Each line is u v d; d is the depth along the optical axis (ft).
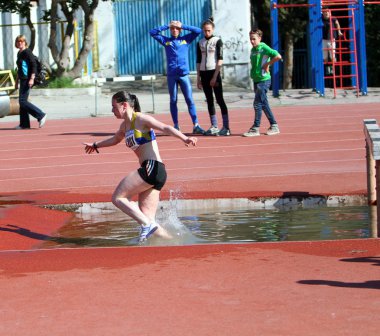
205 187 45.60
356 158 53.98
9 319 21.86
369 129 36.88
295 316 21.34
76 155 60.80
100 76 121.80
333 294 23.26
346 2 101.04
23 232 36.50
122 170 53.57
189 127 73.67
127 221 39.34
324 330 20.16
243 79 115.44
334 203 41.60
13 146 66.80
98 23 121.49
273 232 34.78
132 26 121.19
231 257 28.25
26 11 104.27
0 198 45.29
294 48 132.98
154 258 28.45
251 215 39.34
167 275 26.04
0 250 32.22
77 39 117.29
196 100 96.32
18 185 49.78
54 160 59.00
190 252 29.19
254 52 64.75
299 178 47.16
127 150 62.13
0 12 108.37
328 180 45.98
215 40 65.21
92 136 70.49
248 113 82.58
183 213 40.57
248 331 20.24
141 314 21.91
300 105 88.94
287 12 120.37
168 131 33.53
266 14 123.34
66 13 106.32
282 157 55.72
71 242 34.58
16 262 28.66
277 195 42.04
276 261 27.45
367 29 122.31
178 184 46.88
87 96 102.89
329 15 97.66
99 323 21.25
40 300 23.62
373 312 21.45
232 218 38.70
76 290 24.58
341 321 20.80
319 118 75.77
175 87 66.44
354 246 29.25
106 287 24.81
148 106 92.12
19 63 76.02
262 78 64.75
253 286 24.41
